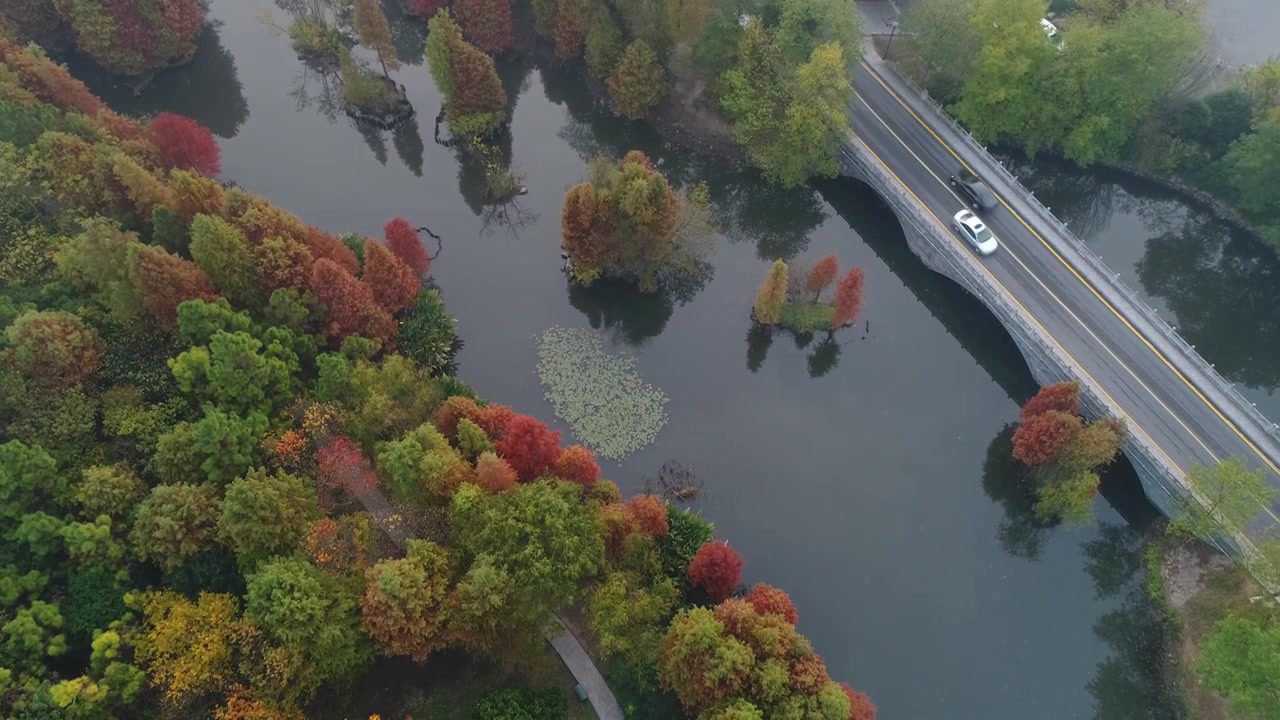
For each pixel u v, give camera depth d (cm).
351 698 5947
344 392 6800
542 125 11625
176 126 9169
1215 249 9931
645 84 10319
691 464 7962
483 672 6125
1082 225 10388
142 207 8044
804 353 8988
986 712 6625
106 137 8725
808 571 7300
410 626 5422
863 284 9075
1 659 5150
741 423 8344
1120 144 10112
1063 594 7300
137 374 6819
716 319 9206
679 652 5406
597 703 5988
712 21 9444
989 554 7519
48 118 8569
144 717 5269
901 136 9812
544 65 12056
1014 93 9500
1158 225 10250
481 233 10131
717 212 10594
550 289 9456
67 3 10956
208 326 6762
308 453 6450
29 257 7506
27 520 5503
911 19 10044
